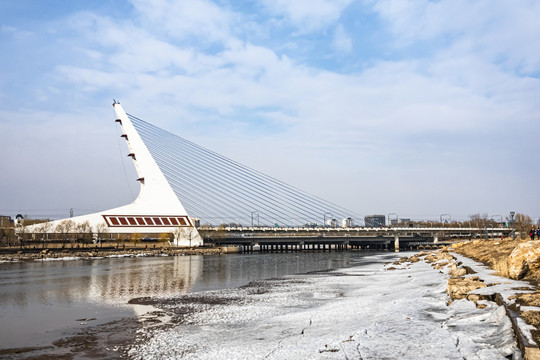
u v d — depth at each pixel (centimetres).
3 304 3488
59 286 4681
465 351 1412
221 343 2091
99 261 9362
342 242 17825
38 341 2275
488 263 3731
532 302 1677
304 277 5569
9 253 10812
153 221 14725
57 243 13362
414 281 3819
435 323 1855
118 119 15575
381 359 1422
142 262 9038
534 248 2444
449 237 19725
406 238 17875
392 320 1964
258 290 4241
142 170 15088
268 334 2208
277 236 16275
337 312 2628
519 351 1277
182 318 2816
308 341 1877
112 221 14375
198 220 18138
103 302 3544
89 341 2255
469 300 2098
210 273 6341
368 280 4744
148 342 2197
